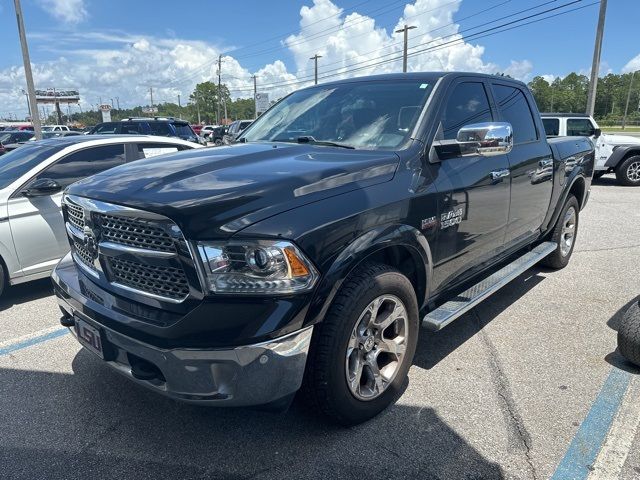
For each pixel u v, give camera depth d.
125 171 2.83
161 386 2.37
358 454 2.60
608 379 3.32
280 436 2.75
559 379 3.32
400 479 2.43
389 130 3.25
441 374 3.39
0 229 4.75
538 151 4.48
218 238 2.16
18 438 2.78
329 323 2.46
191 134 15.97
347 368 2.58
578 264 5.98
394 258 2.97
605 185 13.84
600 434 2.74
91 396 3.21
